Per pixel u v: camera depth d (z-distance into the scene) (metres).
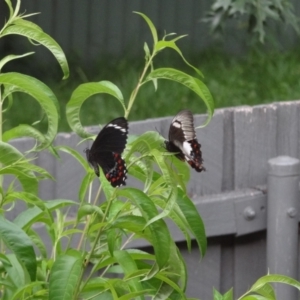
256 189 6.23
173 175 3.14
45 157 5.82
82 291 3.60
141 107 10.35
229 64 12.53
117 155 3.23
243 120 6.24
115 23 14.62
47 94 3.65
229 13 9.81
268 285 3.68
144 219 3.40
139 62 13.22
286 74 11.72
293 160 6.04
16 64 13.19
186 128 3.36
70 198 5.89
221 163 6.20
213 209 6.04
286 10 10.31
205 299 6.27
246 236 6.30
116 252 3.58
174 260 3.48
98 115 10.02
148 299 5.80
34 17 14.27
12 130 3.70
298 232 6.33
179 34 14.78
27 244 3.29
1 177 3.80
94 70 13.02
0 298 3.91
